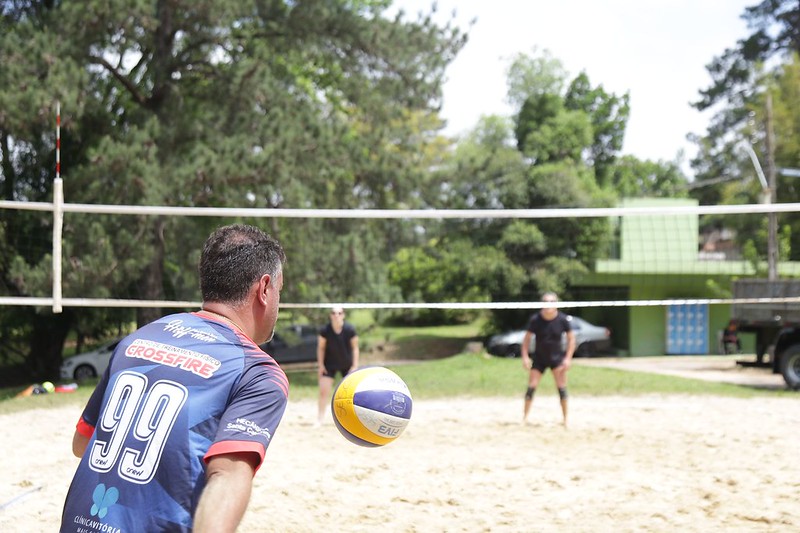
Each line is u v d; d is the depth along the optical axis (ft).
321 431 29.01
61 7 52.75
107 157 50.21
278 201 53.93
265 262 7.70
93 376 66.85
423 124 96.58
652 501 18.20
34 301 27.20
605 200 95.91
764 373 65.87
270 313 7.79
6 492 19.13
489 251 92.53
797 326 48.93
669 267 95.45
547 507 17.80
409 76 62.18
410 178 61.31
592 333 90.68
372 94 63.72
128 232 51.39
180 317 7.59
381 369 11.05
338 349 29.86
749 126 121.60
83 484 6.77
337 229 60.29
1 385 67.10
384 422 10.44
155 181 50.80
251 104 58.29
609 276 97.35
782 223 102.37
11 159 57.93
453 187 65.51
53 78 49.14
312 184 57.77
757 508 17.37
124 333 68.64
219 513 6.01
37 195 55.42
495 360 71.26
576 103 143.23
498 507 17.87
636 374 57.52
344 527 16.24
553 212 29.27
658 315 98.07
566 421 30.35
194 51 60.90
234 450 6.36
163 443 6.59
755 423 31.53
